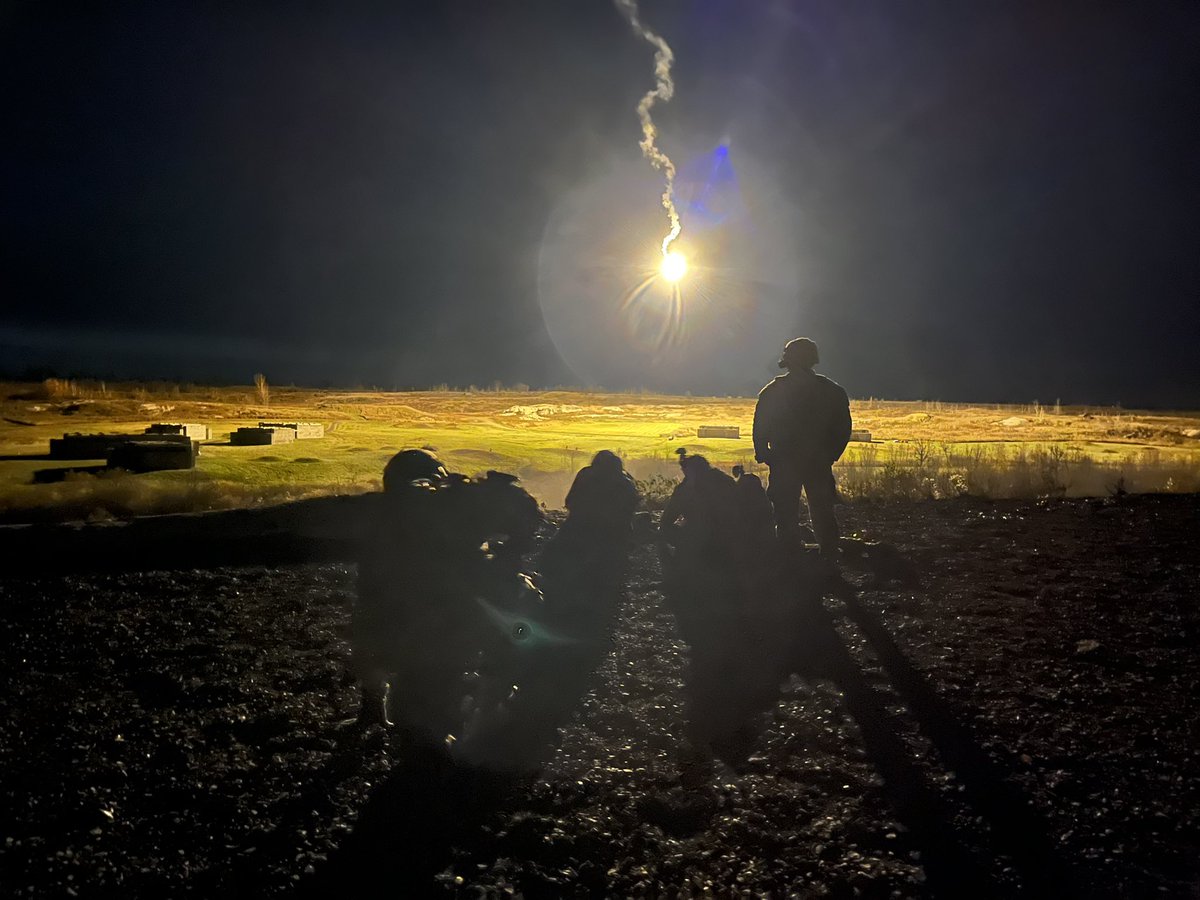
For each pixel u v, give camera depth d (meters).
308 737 4.76
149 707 5.15
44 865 3.71
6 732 4.83
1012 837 3.80
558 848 3.87
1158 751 4.39
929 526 9.08
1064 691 5.07
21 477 13.17
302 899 3.56
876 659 5.64
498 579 4.63
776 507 7.76
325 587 7.38
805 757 4.51
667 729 4.88
